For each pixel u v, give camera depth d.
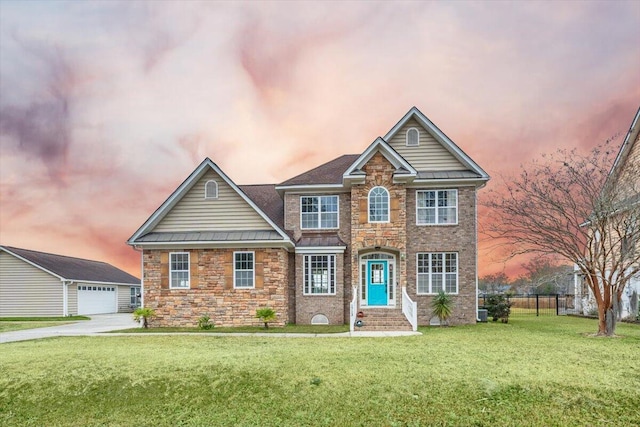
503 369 8.78
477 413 6.87
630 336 14.00
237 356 10.32
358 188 19.08
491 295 21.12
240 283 18.75
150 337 14.84
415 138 20.52
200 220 19.44
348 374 8.55
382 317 17.61
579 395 7.32
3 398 8.19
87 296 34.47
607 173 15.26
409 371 8.70
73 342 13.67
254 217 19.33
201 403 7.77
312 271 19.66
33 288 30.94
